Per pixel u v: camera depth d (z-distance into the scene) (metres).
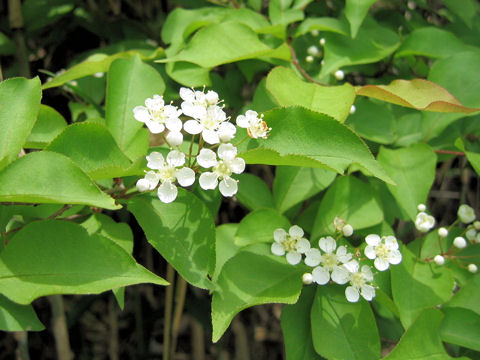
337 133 0.10
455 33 0.17
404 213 0.14
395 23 0.17
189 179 0.10
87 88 0.16
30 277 0.09
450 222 0.21
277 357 0.22
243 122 0.10
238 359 0.20
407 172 0.13
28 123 0.10
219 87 0.15
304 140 0.10
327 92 0.12
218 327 0.10
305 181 0.13
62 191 0.09
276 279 0.11
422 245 0.13
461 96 0.14
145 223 0.10
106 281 0.09
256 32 0.14
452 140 0.14
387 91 0.11
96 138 0.10
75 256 0.09
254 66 0.15
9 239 0.10
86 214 0.11
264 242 0.12
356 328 0.11
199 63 0.12
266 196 0.13
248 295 0.11
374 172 0.10
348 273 0.11
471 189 0.21
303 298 0.12
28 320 0.09
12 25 0.16
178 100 0.15
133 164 0.09
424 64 0.16
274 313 0.22
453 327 0.11
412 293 0.12
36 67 0.19
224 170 0.10
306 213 0.13
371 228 0.13
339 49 0.14
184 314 0.23
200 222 0.10
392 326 0.14
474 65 0.14
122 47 0.16
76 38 0.19
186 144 0.12
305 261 0.11
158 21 0.19
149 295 0.21
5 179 0.09
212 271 0.10
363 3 0.13
